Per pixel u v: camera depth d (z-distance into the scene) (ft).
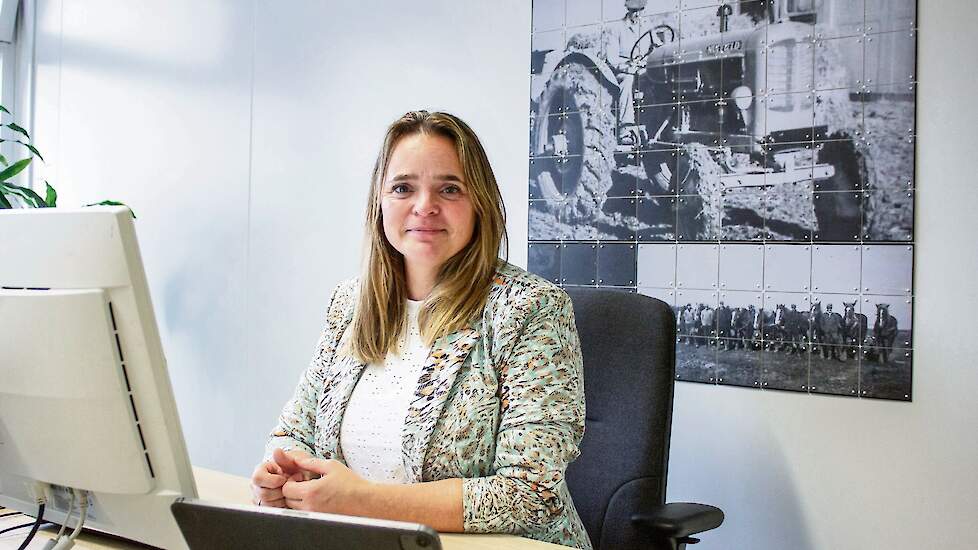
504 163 9.34
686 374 8.27
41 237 3.29
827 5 7.61
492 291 4.82
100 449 3.34
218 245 11.67
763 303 7.91
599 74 8.70
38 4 13.73
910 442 7.35
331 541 2.56
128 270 3.14
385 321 4.96
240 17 11.43
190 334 11.99
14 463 3.69
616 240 8.61
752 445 7.98
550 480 4.35
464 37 9.59
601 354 6.18
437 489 4.29
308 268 10.80
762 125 7.90
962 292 7.16
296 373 10.92
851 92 7.53
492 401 4.60
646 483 5.84
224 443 11.67
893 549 7.43
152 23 12.35
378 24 10.21
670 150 8.33
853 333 7.54
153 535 3.47
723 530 8.13
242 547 2.76
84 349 3.22
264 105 11.19
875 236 7.45
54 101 13.60
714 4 8.09
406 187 4.86
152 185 12.39
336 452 4.94
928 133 7.27
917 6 7.29
